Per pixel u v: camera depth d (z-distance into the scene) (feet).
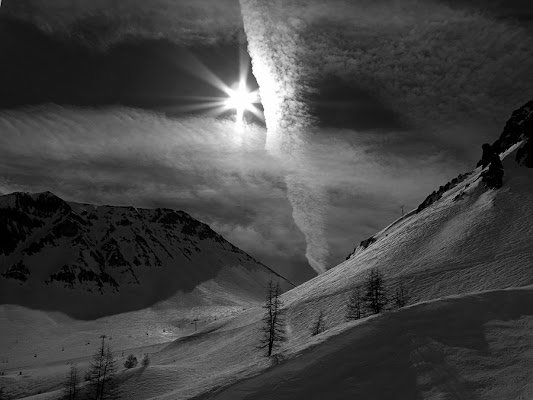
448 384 119.03
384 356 133.80
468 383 117.91
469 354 129.18
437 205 536.83
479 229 393.50
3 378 473.67
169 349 549.13
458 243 386.52
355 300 302.66
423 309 153.07
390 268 397.39
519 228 375.66
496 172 462.19
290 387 129.18
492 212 412.36
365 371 129.39
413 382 122.52
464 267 343.26
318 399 122.93
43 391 435.12
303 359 139.85
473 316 147.84
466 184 539.29
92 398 313.12
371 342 140.05
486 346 132.26
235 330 498.28
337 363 134.31
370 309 276.00
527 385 112.47
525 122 550.36
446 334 139.74
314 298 417.90
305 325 369.09
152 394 301.63
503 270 318.86
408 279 352.28
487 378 118.52
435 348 133.39
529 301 154.10
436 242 412.57
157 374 329.52
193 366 356.79
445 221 445.78
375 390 121.90
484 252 358.43
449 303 155.94
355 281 410.52
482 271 327.67
